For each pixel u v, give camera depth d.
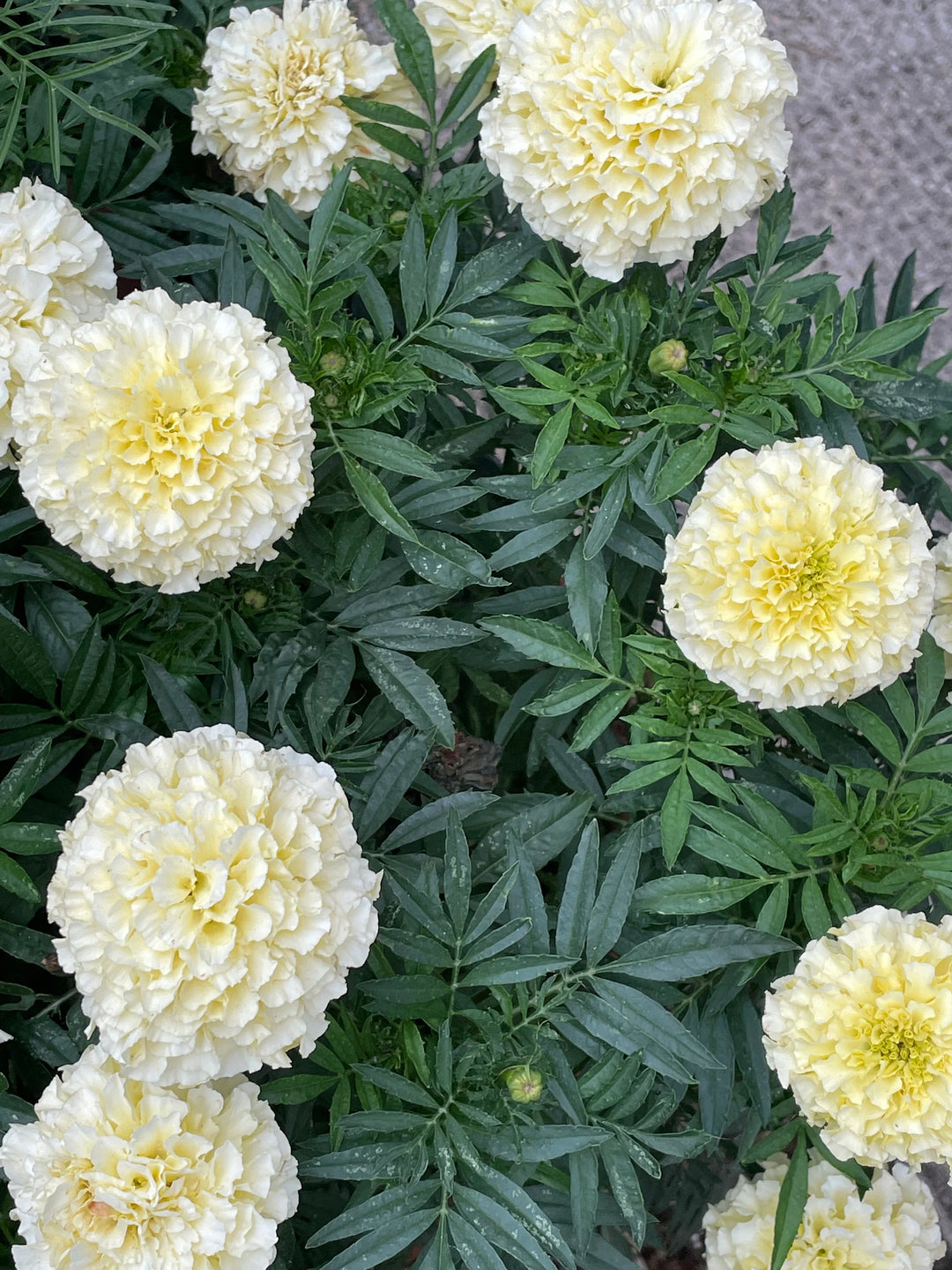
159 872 0.31
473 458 0.49
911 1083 0.35
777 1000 0.37
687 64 0.38
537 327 0.42
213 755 0.34
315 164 0.47
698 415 0.40
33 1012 0.41
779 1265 0.38
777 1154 0.44
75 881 0.32
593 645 0.41
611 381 0.41
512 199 0.41
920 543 0.37
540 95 0.39
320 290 0.43
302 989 0.32
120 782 0.33
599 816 0.44
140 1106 0.33
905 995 0.35
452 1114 0.37
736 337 0.41
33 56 0.43
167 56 0.51
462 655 0.46
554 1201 0.40
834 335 0.48
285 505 0.37
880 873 0.40
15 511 0.41
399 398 0.40
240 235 0.46
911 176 0.84
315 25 0.47
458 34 0.47
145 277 0.45
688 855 0.42
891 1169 0.54
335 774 0.37
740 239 0.81
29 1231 0.33
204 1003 0.32
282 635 0.43
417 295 0.42
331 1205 0.42
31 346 0.37
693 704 0.40
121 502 0.35
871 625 0.37
